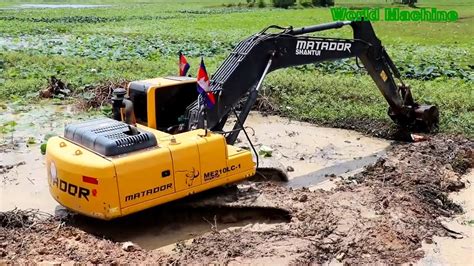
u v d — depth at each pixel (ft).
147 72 61.62
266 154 35.37
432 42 101.45
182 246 23.16
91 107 47.44
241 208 25.31
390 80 37.24
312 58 31.91
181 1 305.53
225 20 158.51
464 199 28.89
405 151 35.40
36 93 51.39
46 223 24.56
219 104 28.07
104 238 23.53
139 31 125.90
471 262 22.40
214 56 79.51
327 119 43.57
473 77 59.93
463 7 189.78
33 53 80.07
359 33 34.63
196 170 23.90
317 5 215.51
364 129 41.24
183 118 26.99
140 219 25.27
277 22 146.92
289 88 51.93
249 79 29.19
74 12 205.16
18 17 172.45
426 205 27.22
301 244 22.94
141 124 27.35
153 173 22.53
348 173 32.63
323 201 26.76
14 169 32.71
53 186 23.29
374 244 23.22
